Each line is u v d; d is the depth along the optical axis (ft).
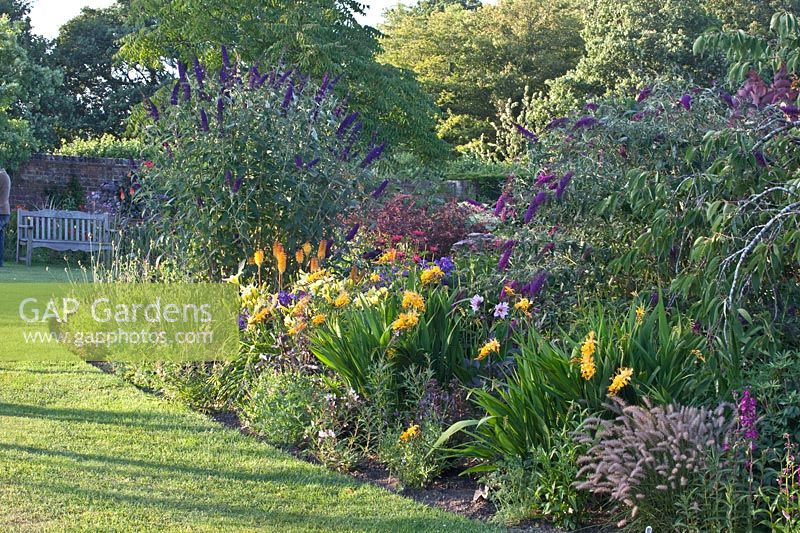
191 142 21.54
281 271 19.36
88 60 119.85
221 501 12.55
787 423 11.67
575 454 12.10
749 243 12.94
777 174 14.46
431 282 17.38
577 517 12.00
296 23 58.54
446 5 154.92
